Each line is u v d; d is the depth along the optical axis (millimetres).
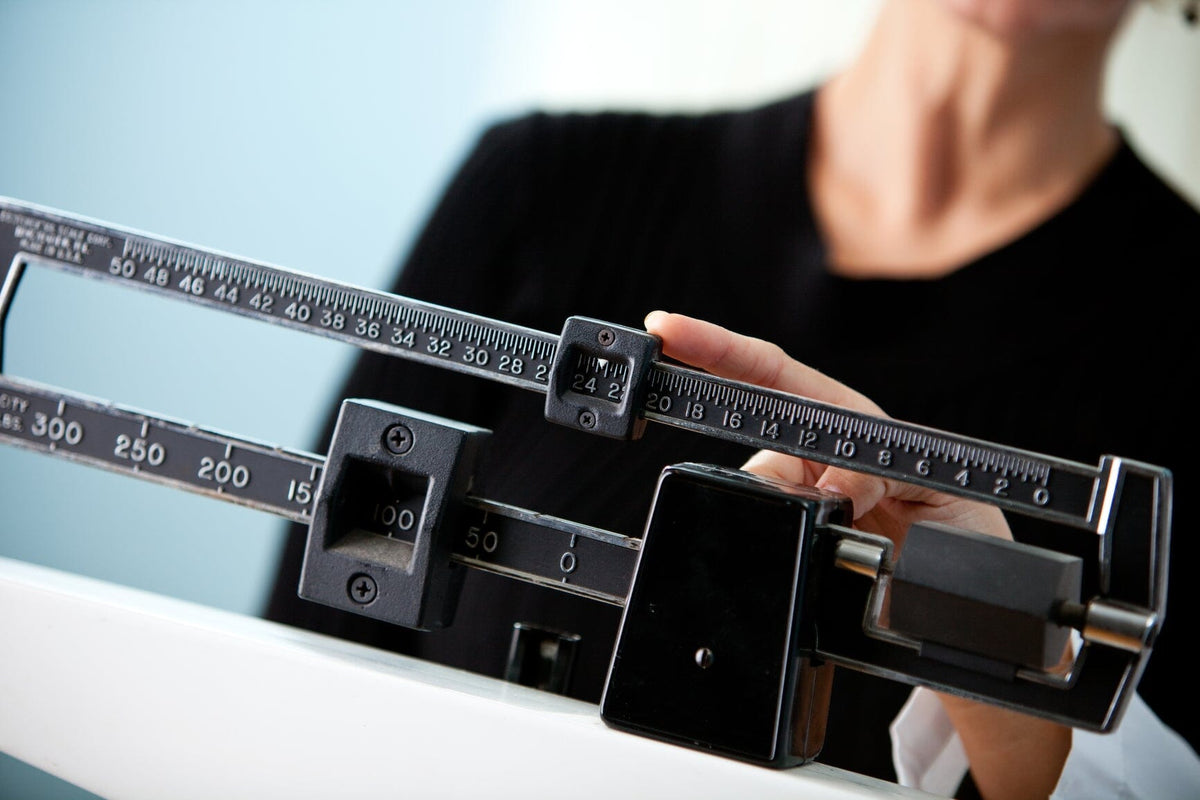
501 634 1616
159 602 749
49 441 804
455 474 708
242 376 1848
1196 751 1517
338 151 1871
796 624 623
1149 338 1595
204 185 1902
